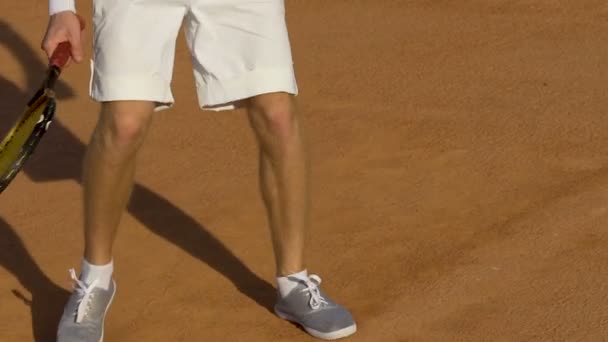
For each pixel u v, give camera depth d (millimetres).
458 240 20000
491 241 19922
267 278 19016
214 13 15578
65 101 27328
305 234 16969
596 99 26156
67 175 23484
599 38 30156
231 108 16219
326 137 24641
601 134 24266
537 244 19766
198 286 18828
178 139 24812
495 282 18594
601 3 32594
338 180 22547
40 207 22031
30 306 18438
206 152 24156
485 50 29609
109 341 17375
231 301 18312
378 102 26484
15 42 31641
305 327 17172
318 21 32188
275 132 16078
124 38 15156
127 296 18609
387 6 33125
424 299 18156
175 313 18062
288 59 15875
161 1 15281
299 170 16422
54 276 19375
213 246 20156
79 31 15828
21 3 34562
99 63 15375
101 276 16672
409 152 23734
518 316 17625
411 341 17016
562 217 20688
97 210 16125
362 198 21750
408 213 21078
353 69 28609
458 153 23562
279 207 16672
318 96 26984
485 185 22125
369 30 31359
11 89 28688
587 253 19422
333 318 16953
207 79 15906
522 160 23141
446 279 18719
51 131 25594
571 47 29594
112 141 15500
